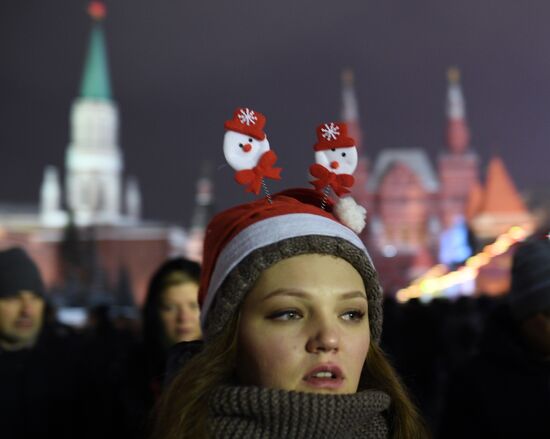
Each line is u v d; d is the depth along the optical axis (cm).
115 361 350
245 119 150
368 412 136
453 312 624
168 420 143
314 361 133
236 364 144
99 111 11444
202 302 162
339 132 155
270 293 137
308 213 146
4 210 10862
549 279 256
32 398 313
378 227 7481
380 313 152
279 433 130
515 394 263
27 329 324
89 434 315
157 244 8919
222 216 158
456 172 8238
